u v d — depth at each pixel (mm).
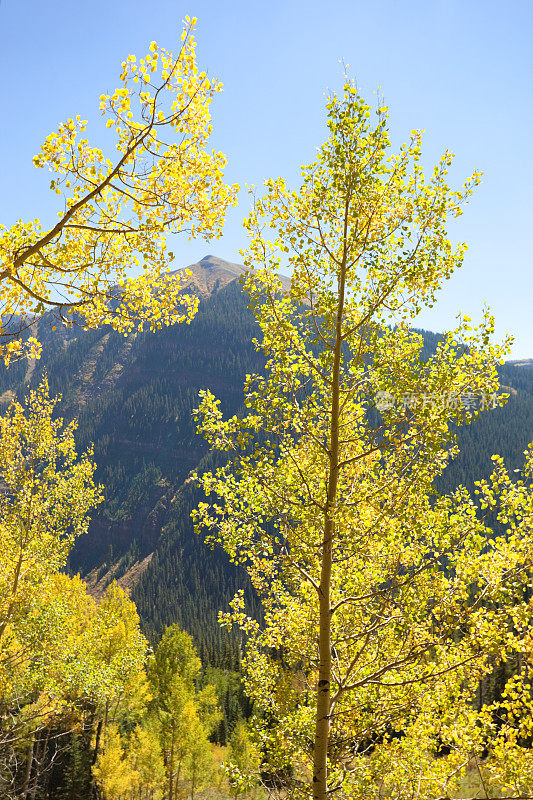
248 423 5746
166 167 4516
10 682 11922
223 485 5668
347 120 4938
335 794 5367
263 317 5777
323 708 5387
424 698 5129
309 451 6180
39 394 12695
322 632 5500
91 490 13258
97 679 12930
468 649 4945
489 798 4609
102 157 4531
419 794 4898
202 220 4836
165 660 24594
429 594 5117
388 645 6203
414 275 5074
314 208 5438
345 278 5621
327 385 5945
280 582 6961
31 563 12516
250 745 6340
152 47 4219
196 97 4402
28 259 4543
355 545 5180
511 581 4828
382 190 5207
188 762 23188
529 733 4684
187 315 5371
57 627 12297
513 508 4859
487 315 4941
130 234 4707
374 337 5238
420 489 5004
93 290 4816
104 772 20812
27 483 12586
